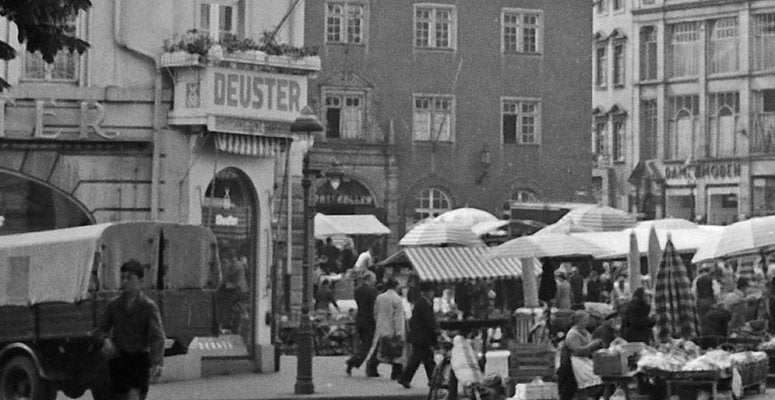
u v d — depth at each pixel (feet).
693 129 361.71
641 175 366.84
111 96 130.21
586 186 284.20
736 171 352.08
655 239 142.10
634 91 370.94
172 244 104.68
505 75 280.92
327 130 273.54
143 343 77.87
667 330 123.54
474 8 279.69
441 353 104.27
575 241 142.51
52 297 99.60
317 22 272.92
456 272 143.74
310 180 119.65
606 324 112.06
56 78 130.11
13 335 101.40
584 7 284.20
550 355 105.50
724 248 140.56
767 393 115.03
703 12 358.84
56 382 99.66
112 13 130.62
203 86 128.88
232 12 135.54
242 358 131.64
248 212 134.21
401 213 276.00
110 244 100.32
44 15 80.28
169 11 131.23
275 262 136.67
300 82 135.13
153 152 130.31
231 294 131.85
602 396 101.45
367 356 134.10
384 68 276.00
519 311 135.44
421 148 277.03
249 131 131.44
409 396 113.39
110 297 99.19
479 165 279.28
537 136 282.36
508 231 213.46
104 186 130.31
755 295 141.18
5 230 128.57
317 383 123.13
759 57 352.08
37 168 129.18
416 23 277.85
